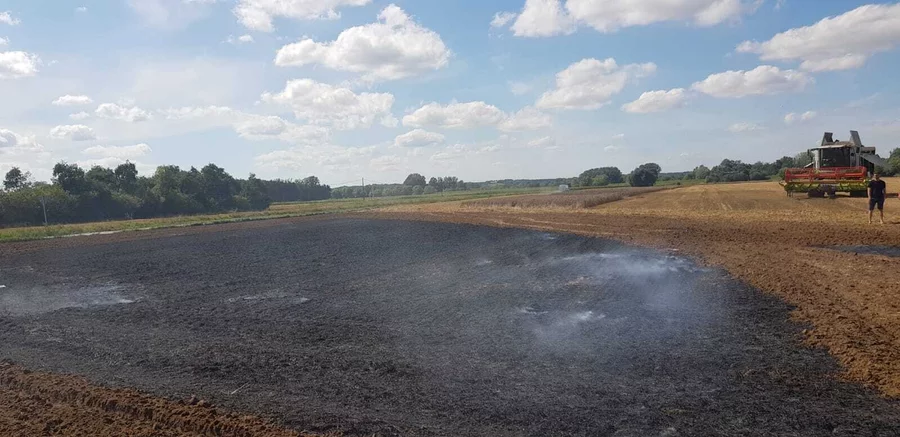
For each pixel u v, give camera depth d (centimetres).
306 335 958
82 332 1041
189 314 1156
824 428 550
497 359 794
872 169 3550
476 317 1040
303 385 714
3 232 3516
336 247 2286
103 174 6544
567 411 608
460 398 654
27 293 1488
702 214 3039
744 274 1315
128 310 1220
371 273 1588
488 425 580
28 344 970
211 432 589
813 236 1920
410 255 1941
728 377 692
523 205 4556
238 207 7931
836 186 3341
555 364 764
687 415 588
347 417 609
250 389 706
